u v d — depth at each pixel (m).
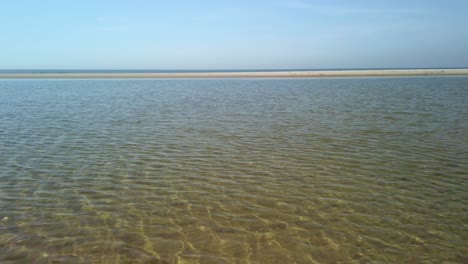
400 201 10.10
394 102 32.00
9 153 14.64
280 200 10.20
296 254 7.49
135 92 45.62
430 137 17.66
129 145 16.38
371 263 7.18
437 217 9.12
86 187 11.02
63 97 38.00
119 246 7.68
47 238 7.93
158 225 8.66
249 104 32.34
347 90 46.31
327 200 10.21
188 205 9.82
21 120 22.61
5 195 10.23
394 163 13.53
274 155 14.79
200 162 13.77
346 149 15.66
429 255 7.45
